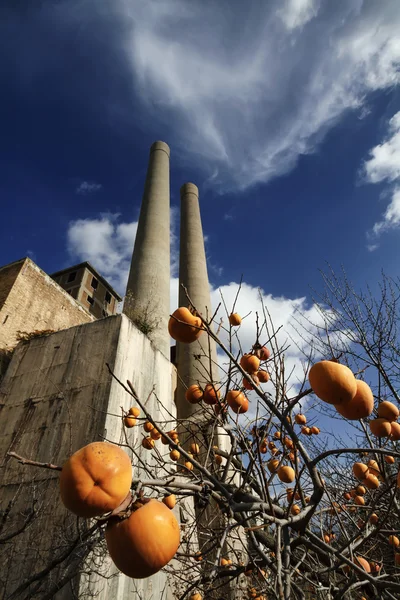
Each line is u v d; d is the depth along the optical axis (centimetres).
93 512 144
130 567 139
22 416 748
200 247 2322
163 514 151
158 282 1631
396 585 222
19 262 1274
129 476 157
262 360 328
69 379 773
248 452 293
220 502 266
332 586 277
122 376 767
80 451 157
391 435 248
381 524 267
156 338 1194
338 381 179
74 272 3406
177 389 1430
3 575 503
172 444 238
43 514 555
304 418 375
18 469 655
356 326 466
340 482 443
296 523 233
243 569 305
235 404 295
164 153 2661
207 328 252
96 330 852
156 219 2044
